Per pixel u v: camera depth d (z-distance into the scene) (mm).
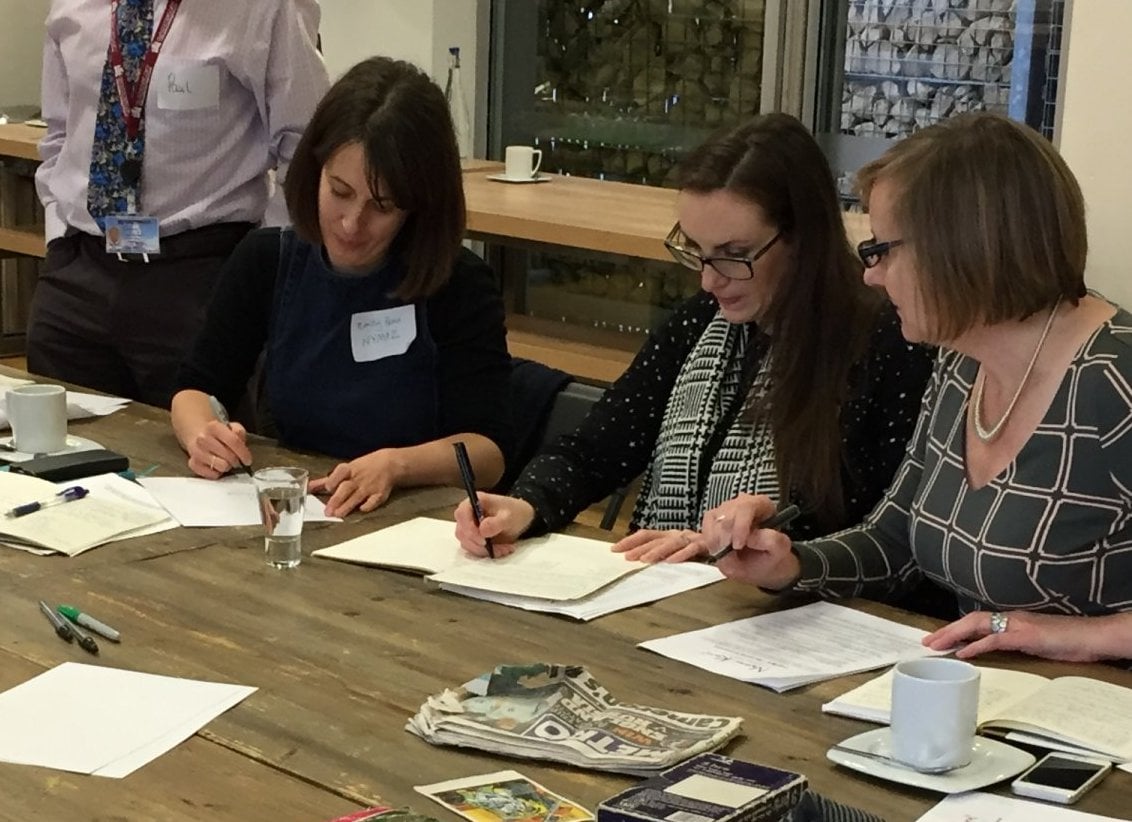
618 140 5449
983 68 4488
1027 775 1340
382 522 2152
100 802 1273
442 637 1694
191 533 2068
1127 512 1683
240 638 1675
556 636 1706
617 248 3691
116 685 1526
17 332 5844
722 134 2152
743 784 1266
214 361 2666
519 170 4652
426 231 2416
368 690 1533
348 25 5664
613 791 1314
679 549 2021
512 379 2711
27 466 2277
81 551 1962
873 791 1329
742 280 2125
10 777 1318
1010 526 1724
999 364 1753
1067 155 3395
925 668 1401
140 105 3250
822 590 1840
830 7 4797
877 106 4758
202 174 3312
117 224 3266
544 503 2133
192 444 2385
